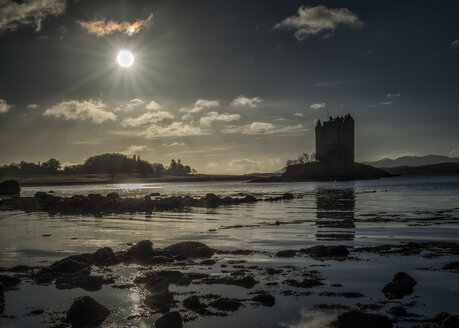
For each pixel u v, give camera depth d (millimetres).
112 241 20594
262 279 12227
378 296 10359
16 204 52156
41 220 33094
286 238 20172
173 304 10148
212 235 22016
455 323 8109
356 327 8234
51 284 12367
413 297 10219
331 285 11414
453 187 85188
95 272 13820
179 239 20844
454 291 10625
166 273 12867
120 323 9039
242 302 10102
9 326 9023
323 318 8906
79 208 47156
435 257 14781
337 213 33500
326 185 135500
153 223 29234
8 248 18812
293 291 10930
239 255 15969
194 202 48281
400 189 82062
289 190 97875
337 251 15695
